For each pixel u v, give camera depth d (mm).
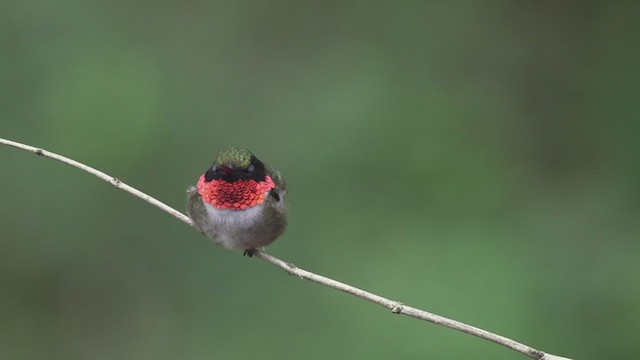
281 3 16141
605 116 15312
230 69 15484
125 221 13633
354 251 13133
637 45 15656
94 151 13969
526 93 15547
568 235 13477
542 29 15914
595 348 12000
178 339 12609
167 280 13094
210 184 7434
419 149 14383
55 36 14750
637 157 14891
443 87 15250
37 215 13578
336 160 14367
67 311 13211
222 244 7590
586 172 14852
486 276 12547
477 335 6430
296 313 12375
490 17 15961
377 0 16031
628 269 12727
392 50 15680
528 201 14047
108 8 15234
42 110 14172
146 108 14406
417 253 12945
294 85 15430
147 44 15219
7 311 13234
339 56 15625
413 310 6578
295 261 13023
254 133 14906
